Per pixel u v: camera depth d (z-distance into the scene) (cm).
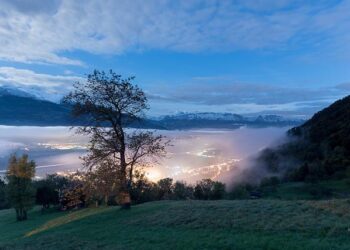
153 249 2536
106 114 4231
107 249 2722
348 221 2573
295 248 2198
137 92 4259
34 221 6975
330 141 17012
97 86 4178
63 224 4281
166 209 3747
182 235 2769
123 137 4281
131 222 3478
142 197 8012
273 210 3067
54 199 9112
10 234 5375
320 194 11275
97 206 5331
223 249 2345
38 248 3133
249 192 12794
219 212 3247
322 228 2492
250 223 2805
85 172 4341
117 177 4231
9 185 7794
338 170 13725
